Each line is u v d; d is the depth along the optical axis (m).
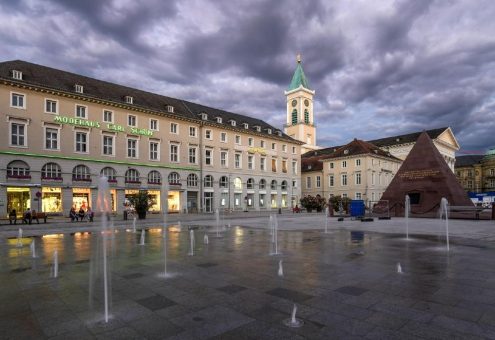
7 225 26.42
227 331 4.87
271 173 63.28
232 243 14.32
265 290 6.93
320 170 75.19
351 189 68.25
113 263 9.99
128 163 43.75
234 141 57.50
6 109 34.56
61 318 5.48
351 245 13.23
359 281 7.57
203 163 52.59
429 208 30.33
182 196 49.44
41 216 29.09
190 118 50.56
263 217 37.34
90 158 40.41
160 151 47.47
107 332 4.89
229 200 55.50
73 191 39.00
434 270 8.61
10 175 34.44
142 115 45.84
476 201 50.22
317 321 5.21
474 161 104.69
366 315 5.45
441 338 4.57
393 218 29.25
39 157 36.47
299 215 41.19
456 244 13.21
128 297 6.55
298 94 96.69
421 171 31.86
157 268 9.20
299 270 8.77
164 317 5.46
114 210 42.19
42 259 10.96
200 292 6.84
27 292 6.99
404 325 5.02
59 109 38.34
